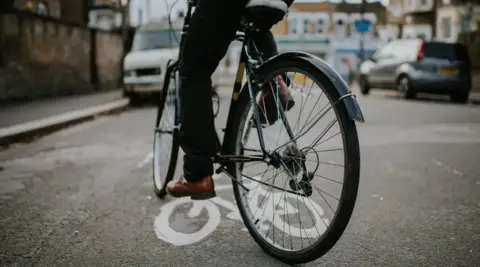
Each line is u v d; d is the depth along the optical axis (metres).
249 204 2.89
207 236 3.08
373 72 16.30
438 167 5.10
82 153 6.20
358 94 18.20
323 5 55.09
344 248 2.84
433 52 14.07
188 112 2.76
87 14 21.73
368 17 54.56
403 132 7.66
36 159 5.84
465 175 4.73
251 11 2.57
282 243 2.76
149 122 9.52
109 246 2.91
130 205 3.80
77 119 9.35
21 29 12.82
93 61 18.23
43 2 17.45
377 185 4.36
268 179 2.77
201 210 3.65
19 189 4.35
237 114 2.84
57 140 7.35
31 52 13.38
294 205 3.44
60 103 12.39
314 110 2.42
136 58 12.84
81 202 3.90
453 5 39.16
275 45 2.88
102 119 10.16
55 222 3.38
